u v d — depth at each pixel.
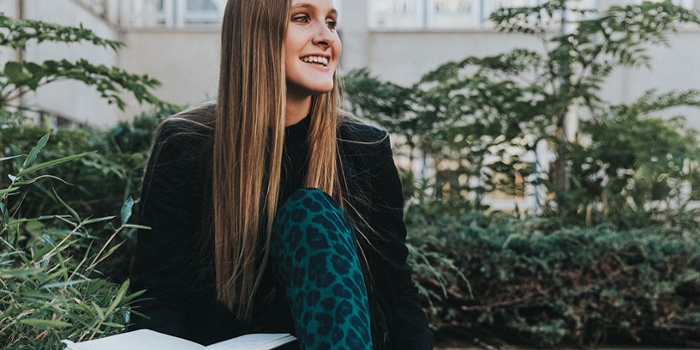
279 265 1.14
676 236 3.39
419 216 3.34
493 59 4.16
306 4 1.31
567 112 4.23
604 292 2.87
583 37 3.92
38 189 2.37
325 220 1.08
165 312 1.26
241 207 1.27
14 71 2.22
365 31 9.76
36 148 1.05
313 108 1.37
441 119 3.92
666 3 3.69
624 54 4.02
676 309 2.94
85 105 8.43
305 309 1.00
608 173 3.93
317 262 1.03
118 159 2.52
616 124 4.02
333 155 1.36
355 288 1.01
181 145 1.36
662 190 4.00
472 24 9.84
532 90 4.07
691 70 9.12
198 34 9.92
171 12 10.05
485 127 4.01
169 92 9.88
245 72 1.31
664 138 3.82
